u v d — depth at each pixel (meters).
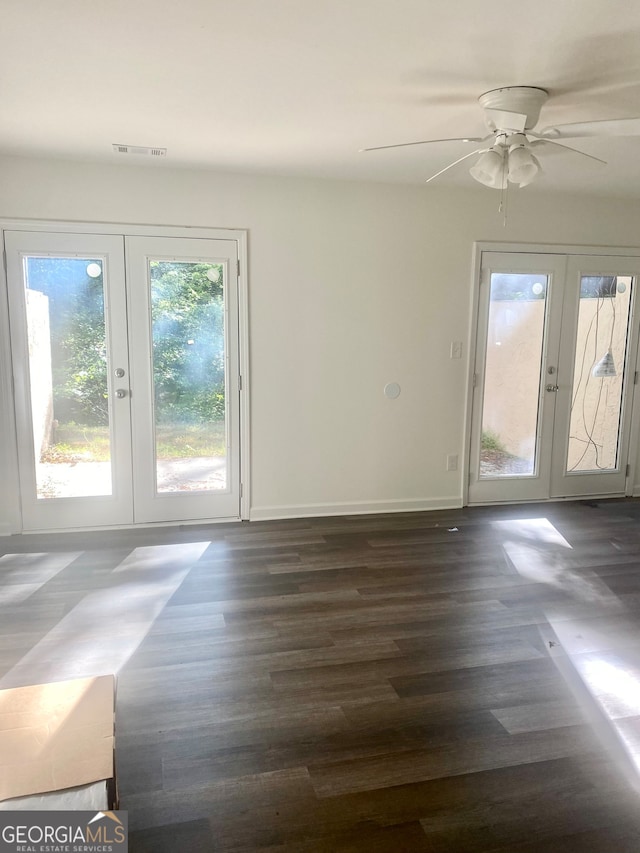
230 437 4.37
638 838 1.67
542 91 2.70
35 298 3.94
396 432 4.68
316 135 3.35
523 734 2.10
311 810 1.76
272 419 4.43
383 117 3.07
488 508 4.87
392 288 4.51
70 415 4.09
